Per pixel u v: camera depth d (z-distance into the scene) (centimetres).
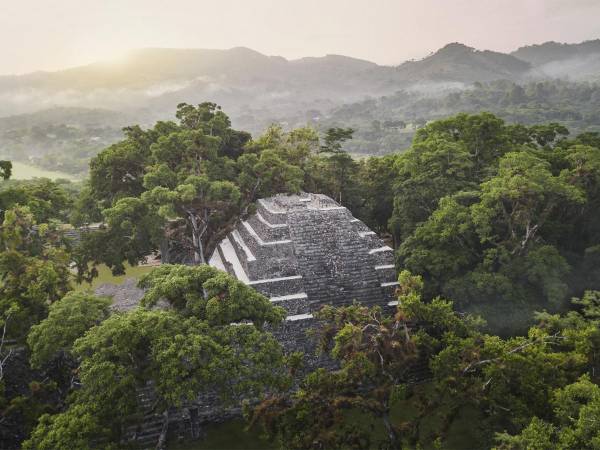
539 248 2941
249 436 2262
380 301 2903
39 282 2380
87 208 3956
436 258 2958
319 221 3102
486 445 2019
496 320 2827
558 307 2855
